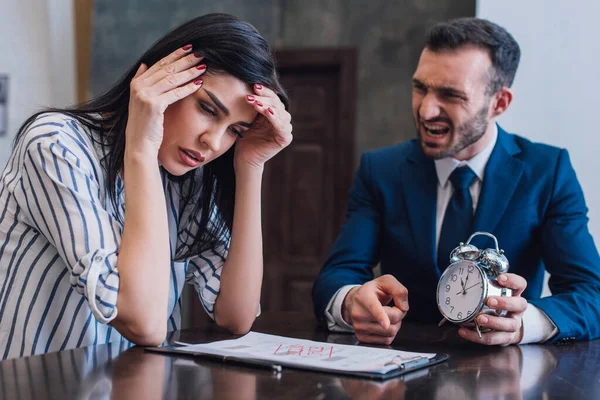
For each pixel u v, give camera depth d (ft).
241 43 4.86
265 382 3.60
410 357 4.25
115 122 5.05
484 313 4.96
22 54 14.17
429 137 6.45
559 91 9.55
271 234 16.70
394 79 15.85
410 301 6.77
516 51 6.51
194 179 5.67
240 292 5.56
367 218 7.00
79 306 4.85
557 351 5.02
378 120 15.92
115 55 16.43
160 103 4.66
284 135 5.28
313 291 6.37
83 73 16.43
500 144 6.77
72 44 15.90
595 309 5.68
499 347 5.07
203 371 3.83
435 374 3.97
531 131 9.65
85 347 4.48
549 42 9.59
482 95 6.30
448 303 5.13
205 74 4.82
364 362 4.02
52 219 4.58
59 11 15.34
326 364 3.93
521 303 4.98
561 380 3.98
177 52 4.86
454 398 3.42
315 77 16.49
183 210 5.77
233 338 5.18
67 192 4.58
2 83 14.11
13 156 5.01
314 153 16.48
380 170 7.11
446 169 6.70
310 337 5.39
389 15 15.89
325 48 16.11
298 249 16.58
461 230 6.60
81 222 4.55
